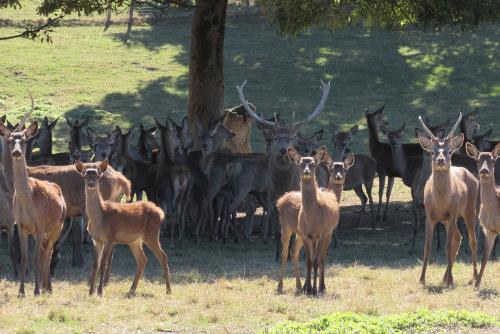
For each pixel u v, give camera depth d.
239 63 85.56
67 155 41.66
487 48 89.19
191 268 31.27
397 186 55.62
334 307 23.14
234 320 21.84
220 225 41.56
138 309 22.75
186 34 94.38
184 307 23.17
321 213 24.94
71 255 35.41
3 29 92.44
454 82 80.81
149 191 41.09
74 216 31.34
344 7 50.16
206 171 40.28
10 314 21.97
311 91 78.38
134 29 95.75
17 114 68.38
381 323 20.06
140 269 25.38
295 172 35.09
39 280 25.56
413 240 36.72
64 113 70.44
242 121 50.91
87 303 23.48
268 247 38.12
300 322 21.20
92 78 80.25
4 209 28.84
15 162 24.41
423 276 27.06
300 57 87.44
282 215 26.38
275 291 26.12
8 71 79.94
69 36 92.38
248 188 39.47
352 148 63.12
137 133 66.25
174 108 73.00
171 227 37.97
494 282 27.20
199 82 47.28
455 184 27.05
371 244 38.38
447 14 45.91
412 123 69.94
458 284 26.95
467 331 19.95
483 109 73.50
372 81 81.06
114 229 24.61
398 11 49.59
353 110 73.38
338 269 30.31
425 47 89.88
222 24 47.41
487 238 26.27
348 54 88.25
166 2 48.44
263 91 78.19
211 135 45.09
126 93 76.69
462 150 44.91
